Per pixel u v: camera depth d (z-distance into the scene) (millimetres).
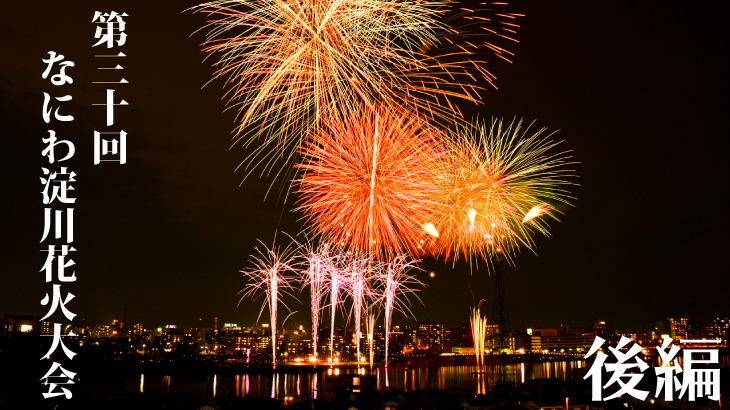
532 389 75000
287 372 199375
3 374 32188
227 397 69625
